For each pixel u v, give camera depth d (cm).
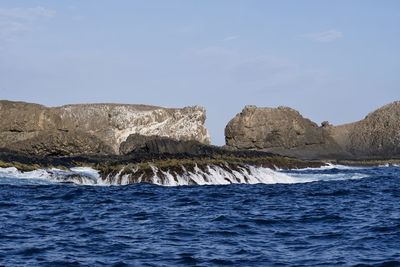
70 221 2331
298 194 3547
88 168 5094
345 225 2241
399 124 13312
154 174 4025
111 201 3061
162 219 2397
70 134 7062
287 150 11588
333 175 5966
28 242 1870
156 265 1589
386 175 6244
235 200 3156
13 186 3841
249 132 11656
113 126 9212
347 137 13575
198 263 1612
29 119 7906
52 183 4081
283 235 2034
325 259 1662
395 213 2612
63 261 1627
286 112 11856
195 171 4131
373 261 1633
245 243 1886
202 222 2314
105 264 1599
